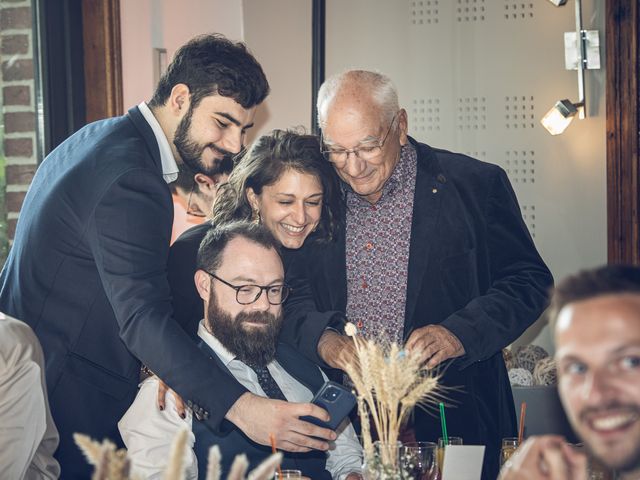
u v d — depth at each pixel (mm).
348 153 2553
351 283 2814
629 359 1056
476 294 2803
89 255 2338
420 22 4324
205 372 2219
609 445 1052
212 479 1127
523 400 3496
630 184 4047
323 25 4246
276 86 4516
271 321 2514
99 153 2377
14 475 2109
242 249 2502
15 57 3359
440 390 2762
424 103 4328
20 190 3375
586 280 1115
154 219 2318
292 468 2471
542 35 4180
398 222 2789
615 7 4027
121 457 1138
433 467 2051
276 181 2662
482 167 2869
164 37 3998
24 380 2129
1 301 2479
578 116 4129
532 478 1177
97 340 2377
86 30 3646
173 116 2518
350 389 2766
